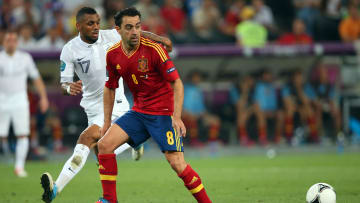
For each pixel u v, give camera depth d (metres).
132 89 21.80
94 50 25.81
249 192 29.20
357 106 62.75
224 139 61.53
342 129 62.88
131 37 20.50
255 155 57.72
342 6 80.88
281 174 38.62
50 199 22.95
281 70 65.69
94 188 32.38
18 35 62.50
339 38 73.12
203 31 67.81
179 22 68.75
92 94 26.44
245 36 66.31
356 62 66.38
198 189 21.05
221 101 64.94
